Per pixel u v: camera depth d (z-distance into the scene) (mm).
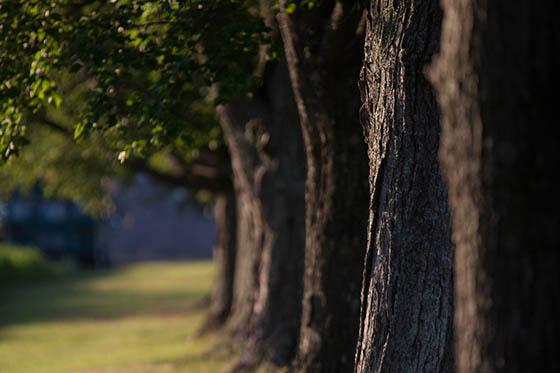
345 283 14352
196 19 13062
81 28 13305
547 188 5395
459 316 5750
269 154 21547
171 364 25125
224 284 34438
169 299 54500
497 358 5531
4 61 13328
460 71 5531
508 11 5391
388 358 10266
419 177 10039
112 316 45125
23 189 40375
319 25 13594
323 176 14328
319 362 14547
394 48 10023
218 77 13328
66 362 28125
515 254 5449
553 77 5398
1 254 70188
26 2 13227
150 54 13273
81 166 35094
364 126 10953
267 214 21797
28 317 46250
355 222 14195
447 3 5668
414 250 10117
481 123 5469
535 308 5445
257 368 21531
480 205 5516
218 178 34094
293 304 21516
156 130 13508
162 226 111250
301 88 13953
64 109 24547
